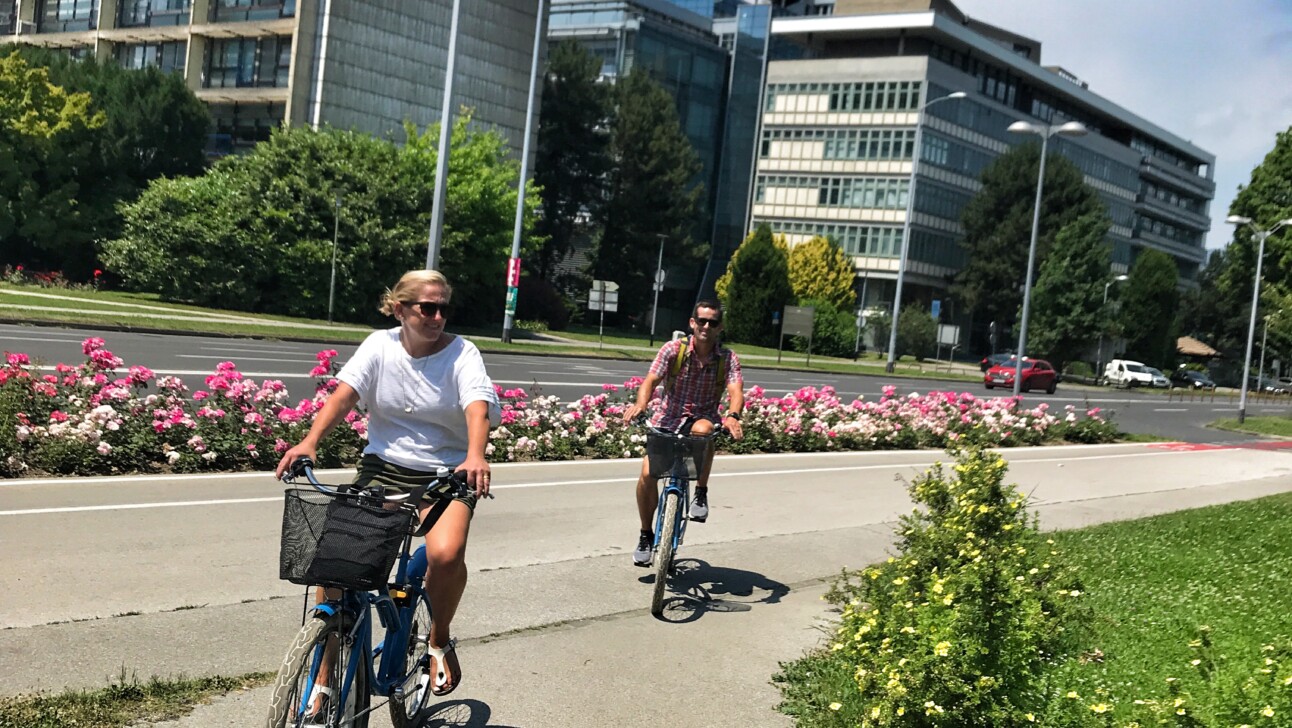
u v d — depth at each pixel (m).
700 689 5.28
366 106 57.81
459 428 4.24
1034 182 82.19
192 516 8.27
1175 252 126.69
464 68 63.16
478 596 6.71
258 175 43.94
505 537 8.55
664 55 90.00
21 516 7.83
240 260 42.66
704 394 7.14
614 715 4.85
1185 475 16.95
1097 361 82.56
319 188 44.12
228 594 6.30
